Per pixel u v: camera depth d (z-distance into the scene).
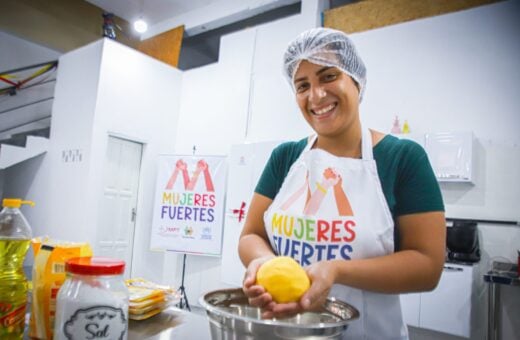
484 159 2.89
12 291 0.65
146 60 4.37
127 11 5.41
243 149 3.68
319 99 0.83
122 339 0.58
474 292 2.56
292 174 0.92
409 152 0.81
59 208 3.95
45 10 4.90
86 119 3.89
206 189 3.90
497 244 2.78
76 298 0.55
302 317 0.66
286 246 0.87
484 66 2.98
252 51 4.25
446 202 3.00
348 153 0.92
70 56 4.29
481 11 3.04
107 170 3.99
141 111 4.30
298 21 3.94
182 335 0.77
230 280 3.60
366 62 3.51
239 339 0.51
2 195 4.89
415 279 0.68
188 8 5.17
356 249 0.80
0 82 4.68
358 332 0.81
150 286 0.95
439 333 2.82
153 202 4.44
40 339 0.68
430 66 3.20
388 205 0.81
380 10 3.55
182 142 4.71
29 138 4.09
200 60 6.03
